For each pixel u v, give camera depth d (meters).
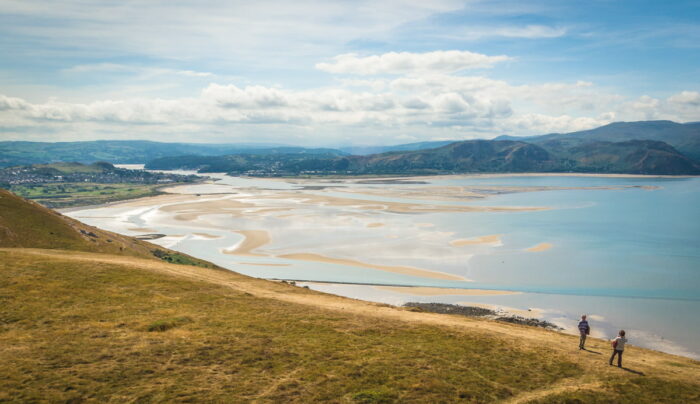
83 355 24.52
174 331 29.56
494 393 24.28
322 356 27.17
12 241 64.25
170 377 22.83
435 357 28.52
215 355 26.06
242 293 42.25
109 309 32.91
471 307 69.88
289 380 23.56
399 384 24.08
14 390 19.97
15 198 82.19
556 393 24.73
